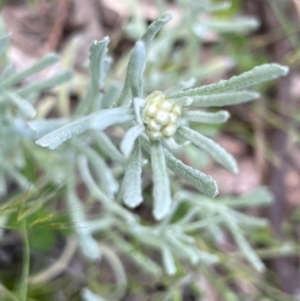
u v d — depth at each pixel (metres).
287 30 0.35
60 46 0.31
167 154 0.15
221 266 0.32
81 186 0.30
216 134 0.33
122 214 0.24
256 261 0.27
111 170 0.27
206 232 0.31
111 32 0.32
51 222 0.22
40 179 0.25
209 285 0.32
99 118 0.14
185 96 0.16
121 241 0.27
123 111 0.15
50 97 0.27
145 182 0.30
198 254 0.25
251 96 0.15
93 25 0.31
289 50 0.35
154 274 0.27
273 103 0.35
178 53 0.30
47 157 0.25
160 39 0.28
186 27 0.27
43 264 0.27
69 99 0.30
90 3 0.31
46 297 0.26
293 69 0.36
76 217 0.24
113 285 0.28
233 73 0.34
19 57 0.29
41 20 0.29
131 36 0.29
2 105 0.21
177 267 0.28
